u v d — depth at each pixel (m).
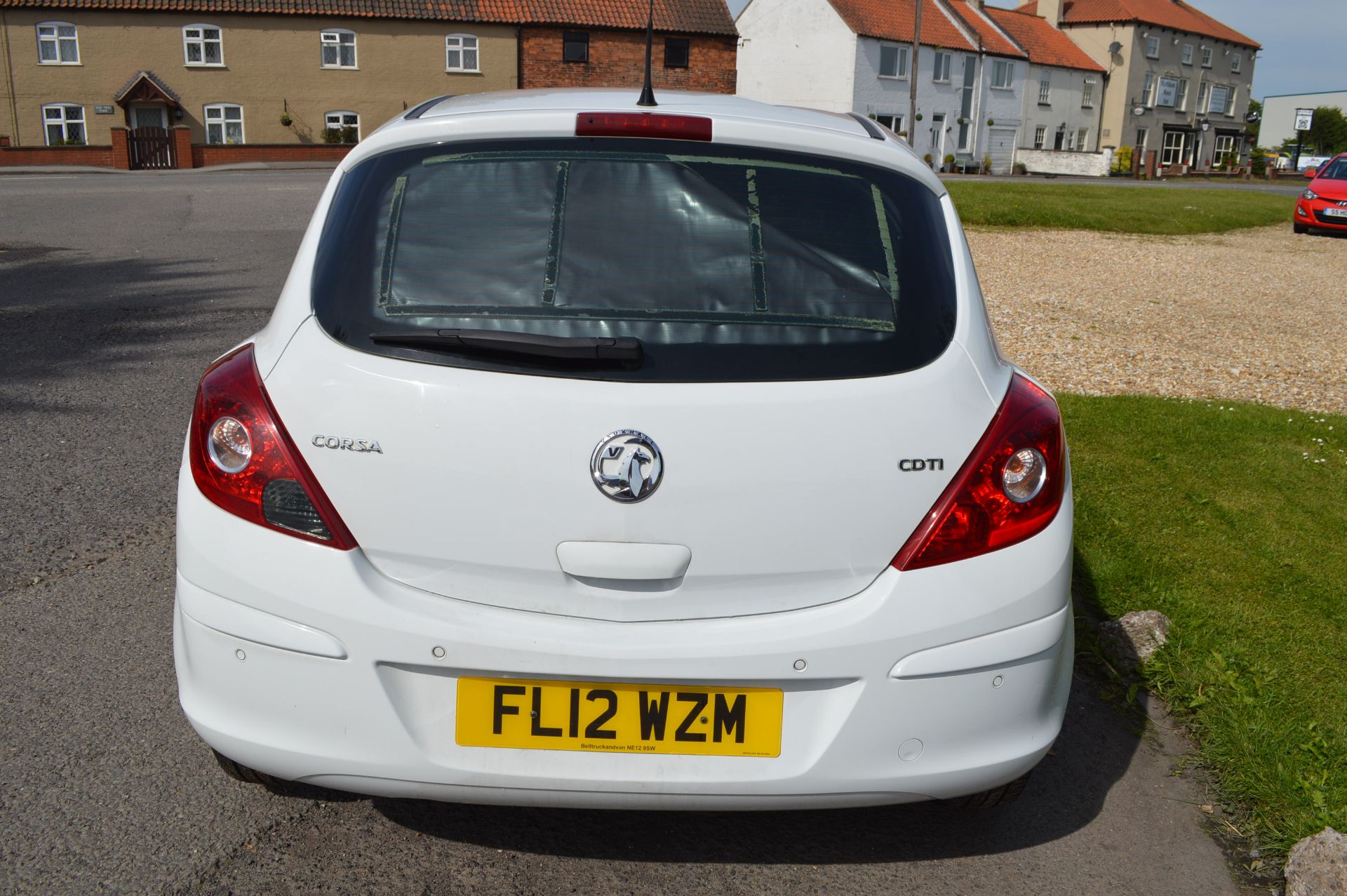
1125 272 15.98
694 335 2.27
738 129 2.52
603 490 2.18
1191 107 80.19
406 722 2.25
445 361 2.23
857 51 56.47
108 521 4.77
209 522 2.29
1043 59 67.75
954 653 2.27
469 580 2.25
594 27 49.12
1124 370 9.28
